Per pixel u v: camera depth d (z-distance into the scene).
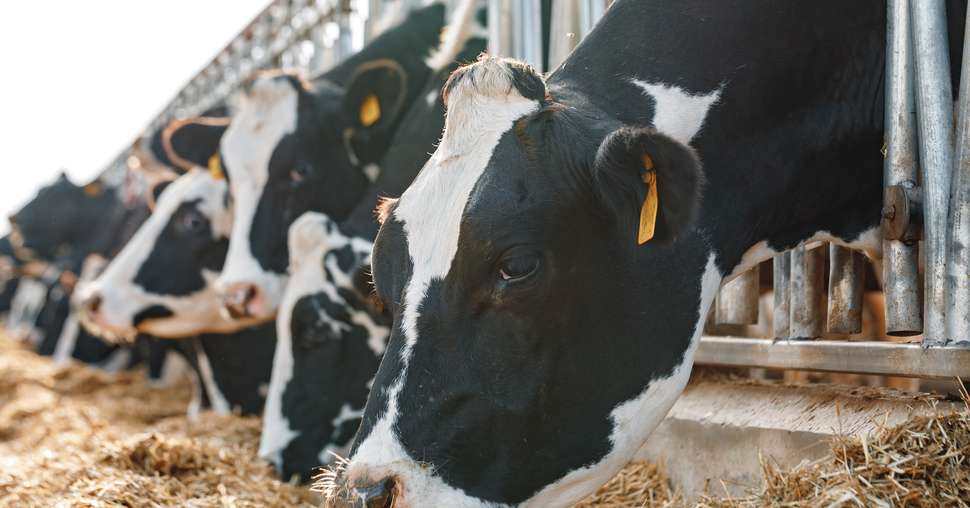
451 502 2.29
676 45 2.68
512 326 2.29
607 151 2.13
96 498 3.22
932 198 2.73
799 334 3.48
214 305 6.91
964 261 2.65
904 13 2.81
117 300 6.88
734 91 2.67
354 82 5.43
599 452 2.41
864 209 3.00
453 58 5.35
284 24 10.89
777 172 2.75
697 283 2.52
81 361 10.98
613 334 2.38
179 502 3.41
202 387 7.49
